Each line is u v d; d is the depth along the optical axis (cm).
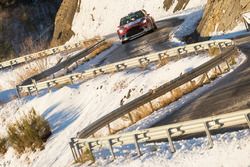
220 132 2283
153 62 4719
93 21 11156
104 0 11275
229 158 1948
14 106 5353
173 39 5497
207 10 5338
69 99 4816
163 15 9512
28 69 7225
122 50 5991
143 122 3153
